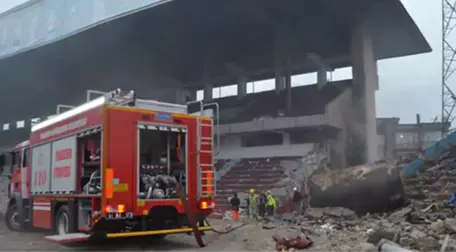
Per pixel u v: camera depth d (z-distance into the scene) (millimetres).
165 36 35969
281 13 31766
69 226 10914
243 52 41344
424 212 15398
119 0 30734
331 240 11414
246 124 32531
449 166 21578
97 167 10320
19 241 12523
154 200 10281
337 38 36969
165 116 10734
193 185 11062
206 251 10344
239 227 15055
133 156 10078
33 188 13391
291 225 15641
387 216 15641
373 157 31594
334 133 31500
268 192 20250
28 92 53844
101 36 34469
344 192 16562
